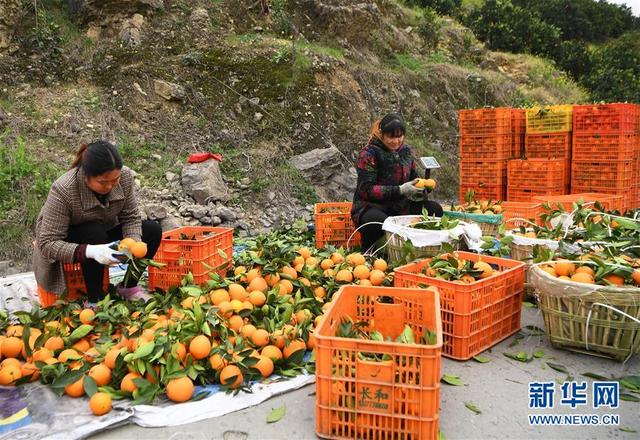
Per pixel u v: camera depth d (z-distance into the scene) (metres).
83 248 3.60
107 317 3.25
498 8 19.70
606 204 6.17
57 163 7.07
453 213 5.86
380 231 5.15
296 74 9.93
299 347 3.14
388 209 5.39
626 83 18.47
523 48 19.59
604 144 6.86
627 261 3.39
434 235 4.16
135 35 9.41
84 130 7.80
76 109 8.07
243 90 9.38
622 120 6.66
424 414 2.33
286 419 2.65
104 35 9.46
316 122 9.52
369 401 2.40
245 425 2.60
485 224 5.64
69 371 2.82
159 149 8.09
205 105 8.95
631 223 3.72
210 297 3.47
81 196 3.73
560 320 3.29
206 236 4.64
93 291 3.88
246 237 6.84
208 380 2.95
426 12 16.39
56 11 9.42
